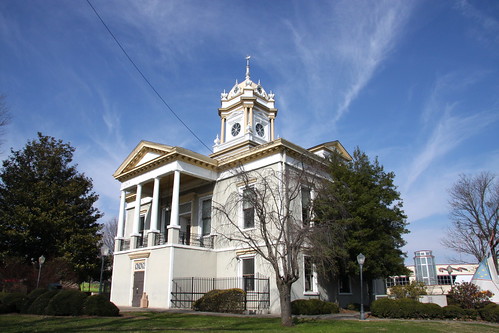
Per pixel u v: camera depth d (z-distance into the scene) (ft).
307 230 51.47
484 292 63.72
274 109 117.19
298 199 75.82
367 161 78.38
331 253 62.08
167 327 42.91
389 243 71.15
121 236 93.35
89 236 112.27
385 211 72.69
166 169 84.89
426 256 165.27
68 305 55.06
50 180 117.91
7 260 102.42
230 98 118.01
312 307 65.31
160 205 100.32
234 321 49.80
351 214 70.38
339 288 81.20
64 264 105.40
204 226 89.10
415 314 59.26
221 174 88.48
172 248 75.92
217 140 117.08
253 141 105.81
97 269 118.11
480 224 126.21
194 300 74.84
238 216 80.48
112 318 52.11
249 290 74.59
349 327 44.88
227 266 79.61
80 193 118.21
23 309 59.26
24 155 118.01
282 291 47.37
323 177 71.87
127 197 115.55
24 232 104.27
